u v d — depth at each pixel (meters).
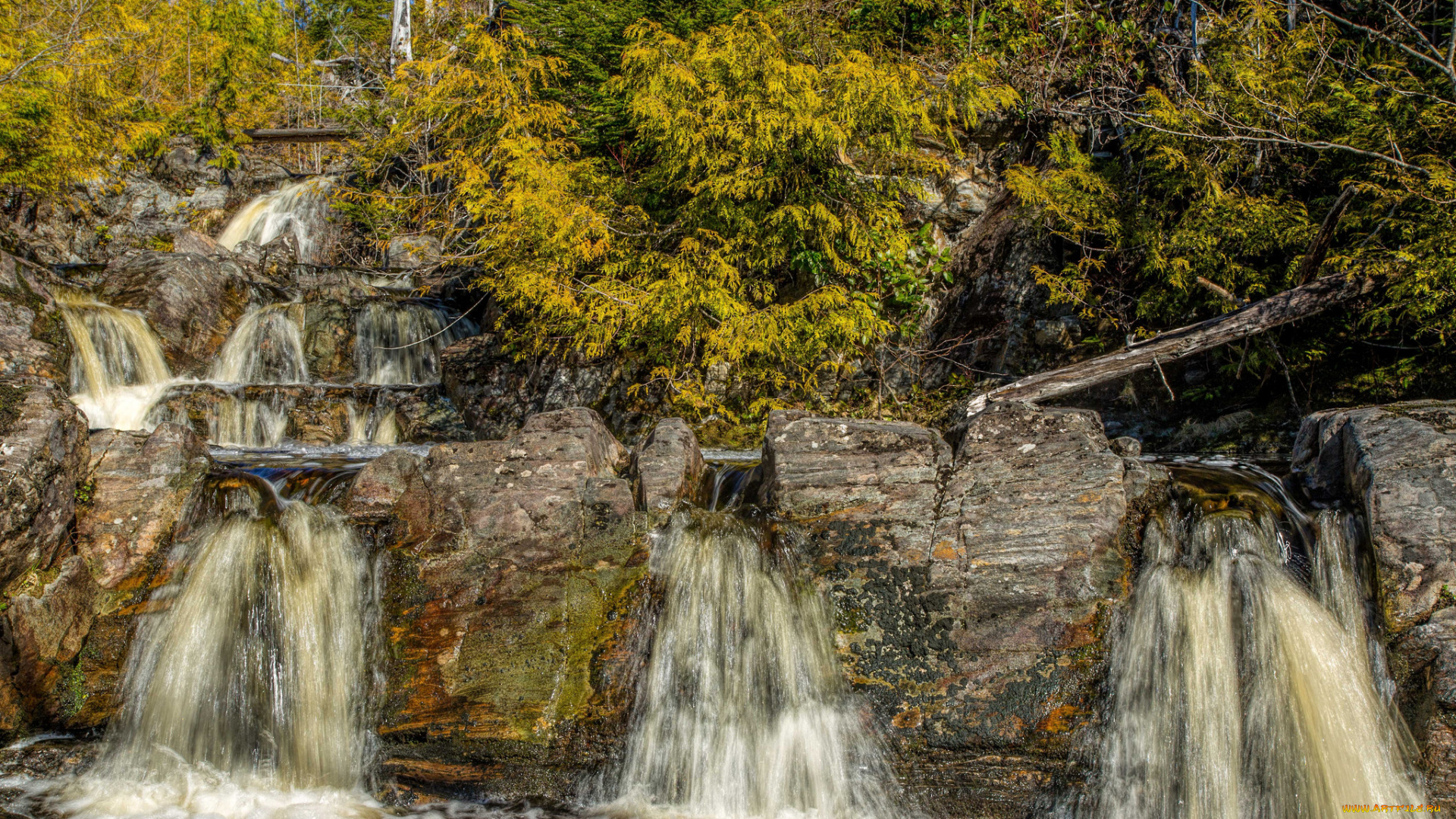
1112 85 8.84
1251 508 4.82
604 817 4.54
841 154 8.09
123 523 5.06
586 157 9.76
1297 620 4.51
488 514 5.05
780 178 8.17
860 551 4.86
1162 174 8.30
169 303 8.39
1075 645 4.59
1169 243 7.93
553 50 11.30
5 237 8.93
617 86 8.83
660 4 10.16
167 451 5.20
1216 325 7.02
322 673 4.91
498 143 9.30
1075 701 4.52
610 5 10.68
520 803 4.65
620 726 4.70
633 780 4.67
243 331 8.92
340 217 14.06
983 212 8.94
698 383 8.27
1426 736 4.23
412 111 11.88
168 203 14.27
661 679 4.79
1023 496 4.80
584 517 5.08
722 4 9.85
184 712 4.84
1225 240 7.77
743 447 7.90
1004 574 4.68
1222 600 4.62
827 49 8.70
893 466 5.01
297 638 4.95
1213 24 8.81
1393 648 4.36
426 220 12.09
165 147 15.08
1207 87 8.15
